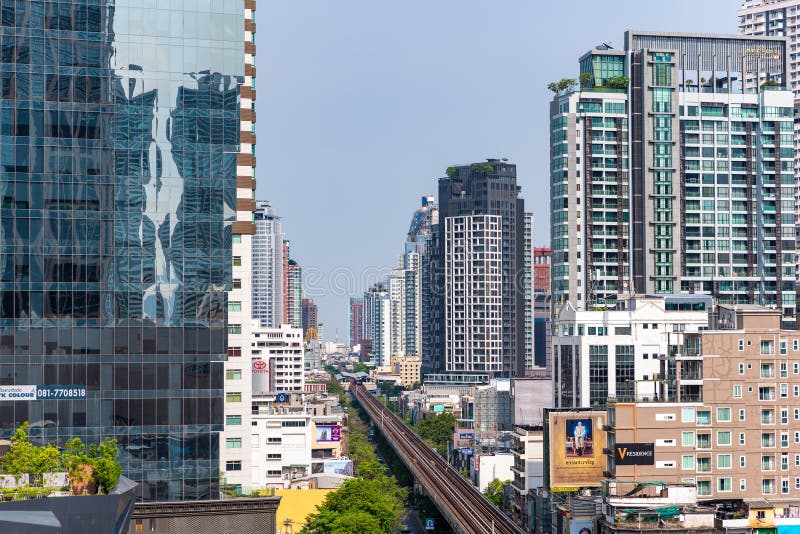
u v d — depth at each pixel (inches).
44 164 6604.3
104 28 6722.4
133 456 6604.3
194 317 6712.6
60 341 6560.0
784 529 7268.7
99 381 6584.6
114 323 6619.1
